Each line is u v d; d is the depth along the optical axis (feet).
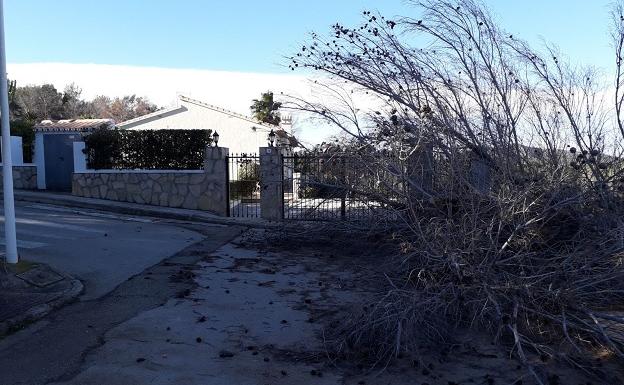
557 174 24.14
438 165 26.27
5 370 16.24
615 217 22.00
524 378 15.93
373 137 30.19
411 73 28.63
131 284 26.35
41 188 63.21
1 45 25.13
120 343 18.56
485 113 27.30
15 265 25.45
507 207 21.11
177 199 55.11
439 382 15.87
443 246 20.65
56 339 18.88
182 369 16.56
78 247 33.47
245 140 110.32
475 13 28.63
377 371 16.62
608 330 17.89
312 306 23.44
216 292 25.49
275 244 37.27
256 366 16.94
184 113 111.55
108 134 57.47
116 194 56.85
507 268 20.74
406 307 18.20
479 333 19.31
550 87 29.73
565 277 19.12
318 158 35.68
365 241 31.48
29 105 178.50
